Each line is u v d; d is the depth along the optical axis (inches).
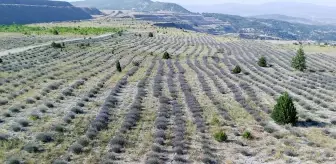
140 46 4613.7
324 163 1024.2
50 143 1112.2
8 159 949.8
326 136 1268.5
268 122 1425.9
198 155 1081.4
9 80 2076.8
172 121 1423.5
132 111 1509.6
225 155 1093.1
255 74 2768.2
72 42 4640.8
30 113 1439.5
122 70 2706.7
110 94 1870.1
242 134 1286.9
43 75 2335.1
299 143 1194.6
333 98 1977.1
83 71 2566.4
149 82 2267.5
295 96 1939.0
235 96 1889.8
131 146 1133.7
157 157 1044.5
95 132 1226.0
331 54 4704.7
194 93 1978.3
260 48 5206.7
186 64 3189.0
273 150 1135.6
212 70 2903.5
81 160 1000.2
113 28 7524.6
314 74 2942.9
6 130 1206.9
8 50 3666.3
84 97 1745.8
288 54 4436.5
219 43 5807.1
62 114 1448.1
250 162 1042.1
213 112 1567.4
